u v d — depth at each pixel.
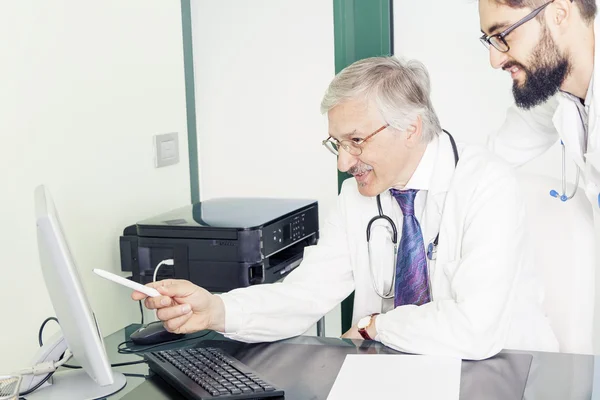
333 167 2.65
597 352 2.11
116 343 1.69
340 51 2.40
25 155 1.81
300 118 2.66
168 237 2.04
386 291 1.80
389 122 1.58
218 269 2.00
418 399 1.19
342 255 1.83
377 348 1.49
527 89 2.17
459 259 1.60
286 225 2.15
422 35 2.34
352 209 1.83
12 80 1.76
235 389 1.22
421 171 1.67
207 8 2.64
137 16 2.22
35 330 1.85
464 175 1.64
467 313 1.43
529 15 2.11
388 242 1.78
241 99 2.69
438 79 2.35
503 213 1.56
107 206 2.11
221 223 2.03
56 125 1.90
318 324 2.25
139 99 2.24
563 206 2.02
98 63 2.05
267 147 2.72
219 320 1.53
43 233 1.10
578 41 2.06
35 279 1.85
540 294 1.77
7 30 1.74
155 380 1.36
